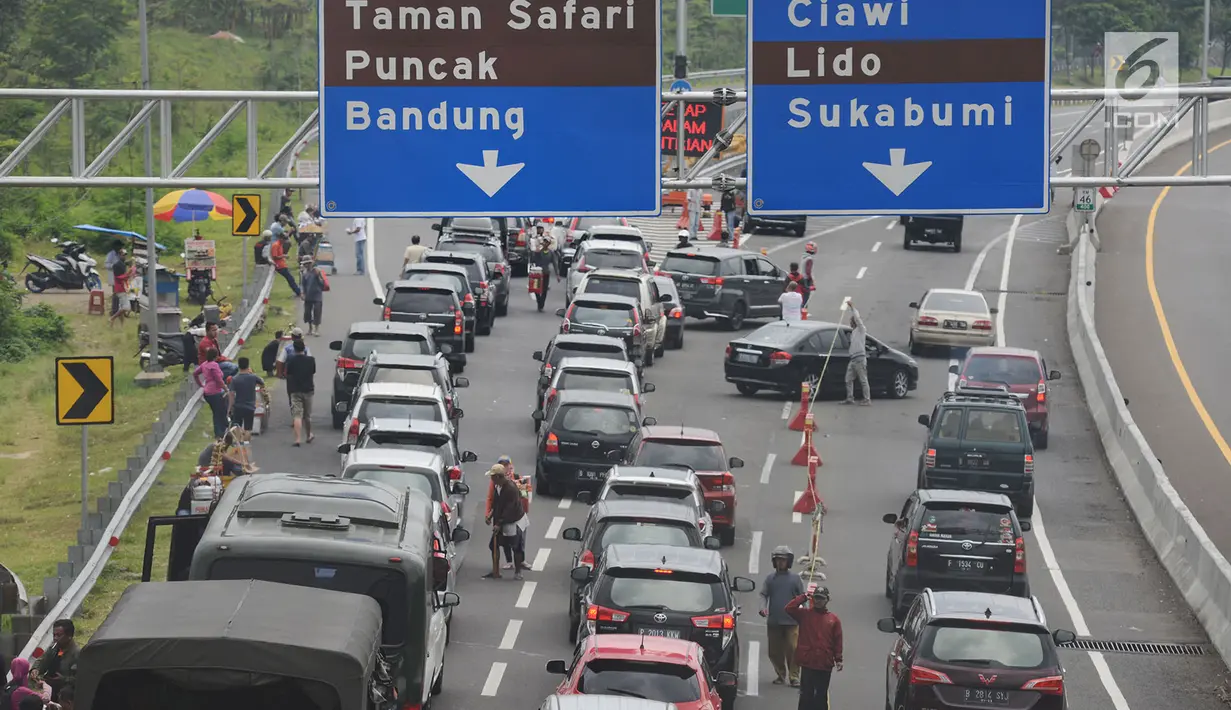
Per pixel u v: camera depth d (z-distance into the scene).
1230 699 76.38
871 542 99.06
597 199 59.72
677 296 156.12
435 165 59.25
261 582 48.72
